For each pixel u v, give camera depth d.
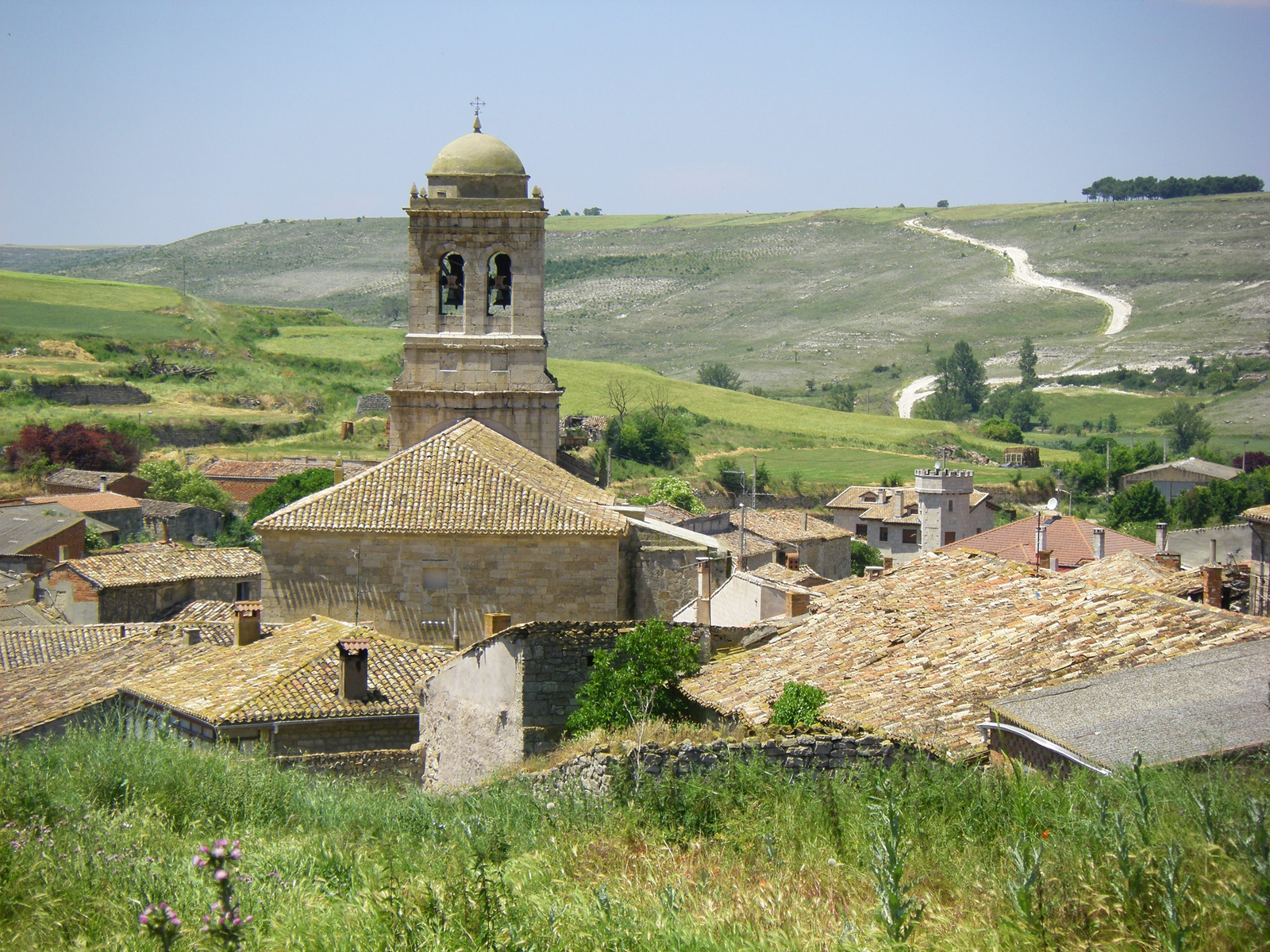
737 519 94.25
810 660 24.67
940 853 13.38
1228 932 10.16
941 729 19.02
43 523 83.31
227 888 11.24
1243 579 43.84
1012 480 157.25
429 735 31.02
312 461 129.38
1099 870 11.41
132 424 141.62
